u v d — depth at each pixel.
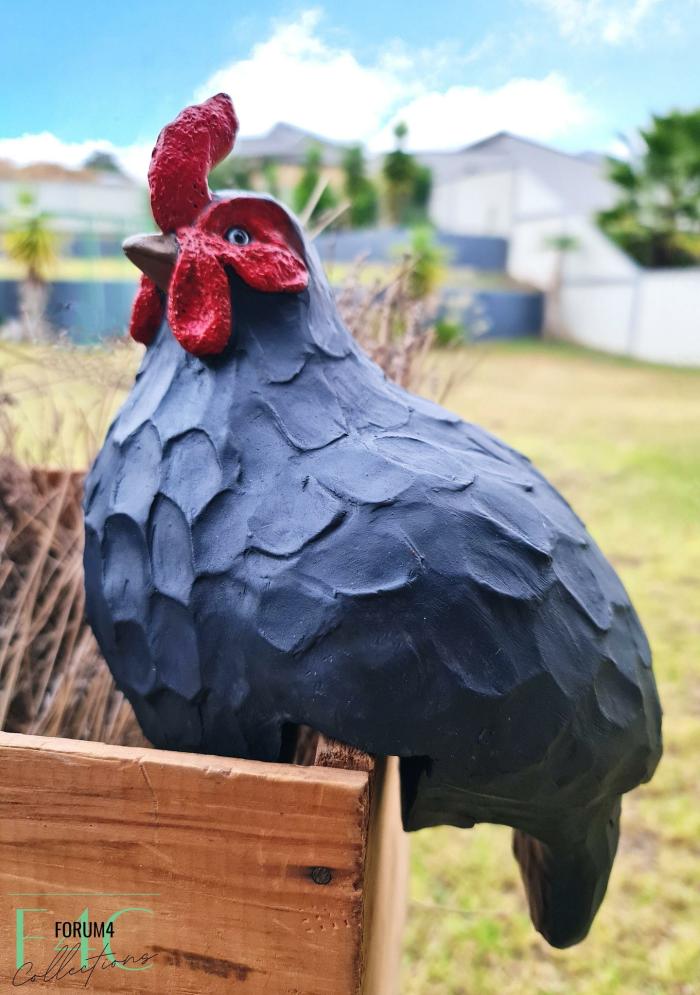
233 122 0.55
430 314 1.45
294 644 0.43
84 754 0.44
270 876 0.43
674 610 1.71
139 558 0.50
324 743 0.45
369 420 0.51
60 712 0.76
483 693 0.42
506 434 2.51
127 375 0.88
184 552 0.47
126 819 0.44
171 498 0.49
